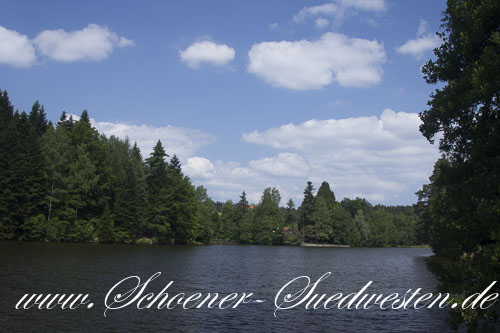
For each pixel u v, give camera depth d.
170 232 96.31
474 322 13.53
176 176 101.75
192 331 17.36
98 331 16.70
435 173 73.44
